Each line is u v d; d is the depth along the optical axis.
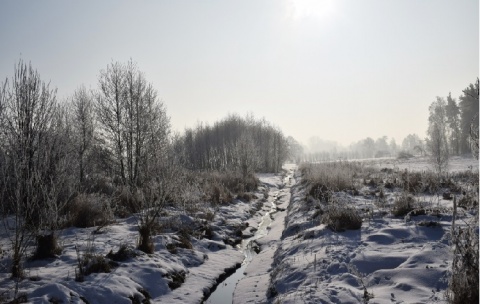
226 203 17.62
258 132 54.59
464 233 5.05
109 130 20.17
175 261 8.95
